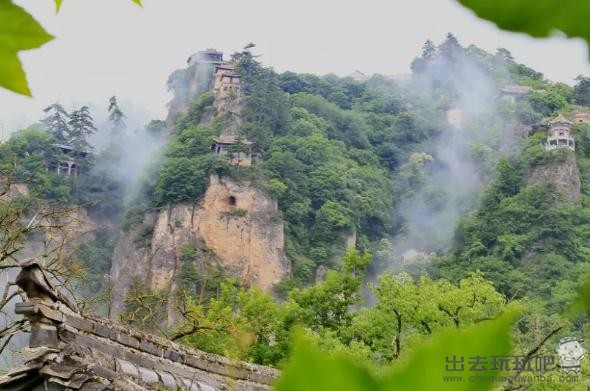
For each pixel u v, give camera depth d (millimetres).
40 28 894
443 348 752
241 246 102062
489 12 772
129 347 9133
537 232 96875
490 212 102250
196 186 103938
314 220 109250
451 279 97062
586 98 135000
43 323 7820
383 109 141000
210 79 135125
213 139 111188
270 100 120812
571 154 108000
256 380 10922
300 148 116750
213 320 26344
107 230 105125
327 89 147000
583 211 100812
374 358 26094
